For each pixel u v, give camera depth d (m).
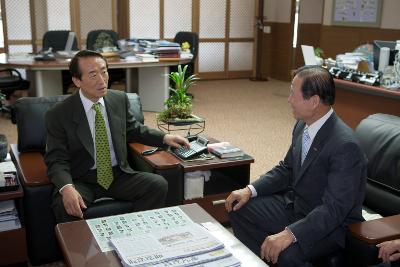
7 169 2.41
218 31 8.81
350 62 4.46
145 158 2.67
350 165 1.82
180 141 2.70
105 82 2.38
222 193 2.77
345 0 7.46
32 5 7.12
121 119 2.55
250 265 1.50
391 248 1.60
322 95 1.88
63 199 2.15
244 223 2.25
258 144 4.79
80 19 7.51
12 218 2.31
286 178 2.24
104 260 1.48
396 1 6.55
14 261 2.35
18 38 7.13
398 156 2.13
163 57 5.73
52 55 5.41
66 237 1.63
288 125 5.61
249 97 7.32
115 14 7.80
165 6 8.19
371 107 4.04
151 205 2.44
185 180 2.65
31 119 2.75
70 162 2.41
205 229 1.68
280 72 9.09
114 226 1.72
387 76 3.93
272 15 9.09
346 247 1.78
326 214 1.78
